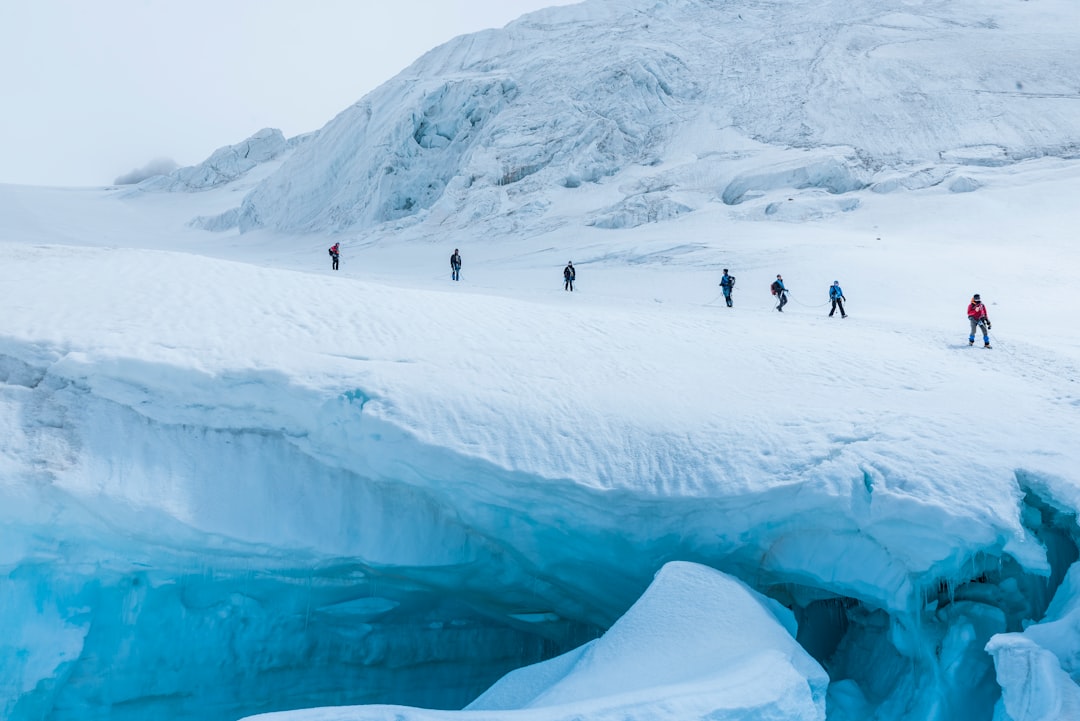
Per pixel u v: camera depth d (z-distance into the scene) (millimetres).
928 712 7617
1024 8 68375
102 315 11000
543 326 13266
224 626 10312
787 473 8984
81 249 14531
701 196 45844
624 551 9648
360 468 10086
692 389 10922
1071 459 8594
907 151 47562
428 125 58750
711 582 8375
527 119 56938
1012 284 26719
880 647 9430
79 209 76562
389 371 10492
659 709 6004
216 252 49344
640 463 9445
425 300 13883
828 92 55688
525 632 12523
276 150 96750
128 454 9477
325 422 9898
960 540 7906
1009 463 8570
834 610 10375
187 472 9680
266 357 10344
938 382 11453
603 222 44344
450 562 10352
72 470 9109
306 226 59125
